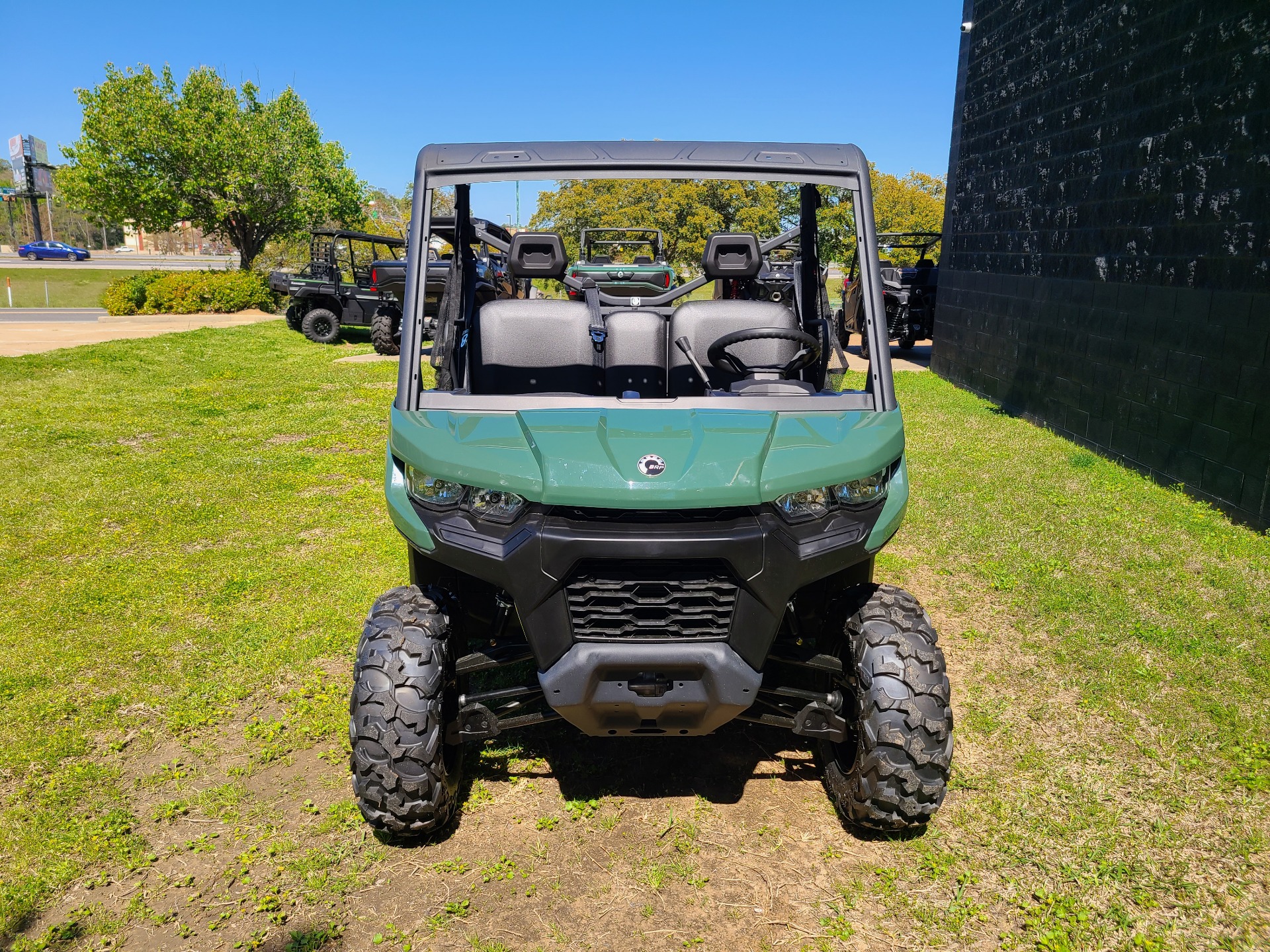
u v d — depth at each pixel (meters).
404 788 2.65
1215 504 6.30
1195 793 3.11
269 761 3.33
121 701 3.75
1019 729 3.54
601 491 2.46
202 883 2.69
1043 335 9.27
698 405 3.00
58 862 2.76
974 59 11.55
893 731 2.64
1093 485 6.88
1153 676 3.90
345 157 29.59
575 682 2.51
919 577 5.08
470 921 2.54
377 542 5.66
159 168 27.58
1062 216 8.90
